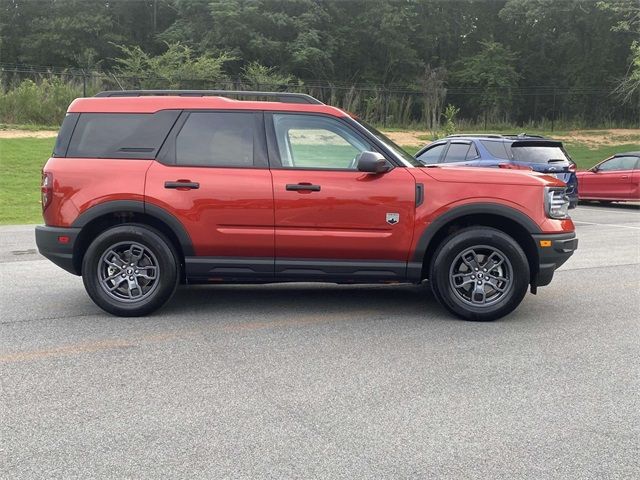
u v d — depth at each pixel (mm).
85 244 6199
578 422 3803
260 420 3812
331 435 3619
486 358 4949
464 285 6027
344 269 5980
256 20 48781
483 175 5992
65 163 6027
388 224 5906
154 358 4918
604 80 53031
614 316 6215
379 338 5457
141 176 5953
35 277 8016
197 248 5977
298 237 5910
